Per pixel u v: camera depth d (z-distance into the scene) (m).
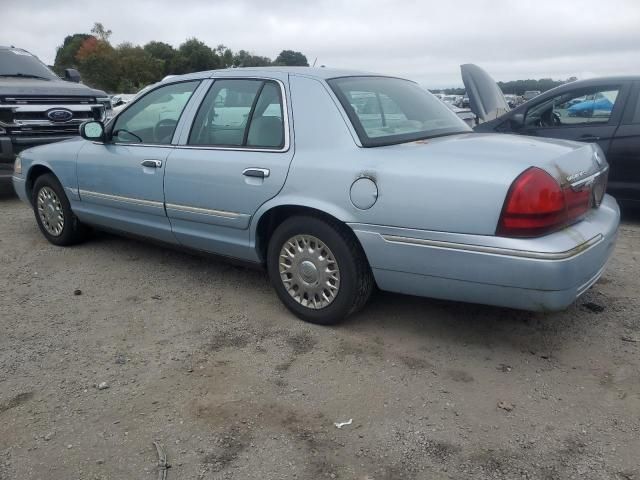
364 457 2.64
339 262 3.64
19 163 5.93
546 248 2.97
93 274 4.99
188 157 4.24
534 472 2.54
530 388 3.17
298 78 3.89
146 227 4.72
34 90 8.29
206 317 4.11
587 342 3.66
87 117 8.84
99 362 3.50
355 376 3.30
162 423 2.90
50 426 2.89
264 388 3.20
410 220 3.25
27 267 5.19
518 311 4.08
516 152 3.26
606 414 2.93
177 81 4.56
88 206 5.21
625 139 6.36
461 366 3.40
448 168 3.18
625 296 4.33
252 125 3.99
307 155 3.66
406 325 3.91
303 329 3.88
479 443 2.73
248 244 4.05
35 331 3.92
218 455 2.67
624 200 6.51
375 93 4.01
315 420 2.91
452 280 3.22
